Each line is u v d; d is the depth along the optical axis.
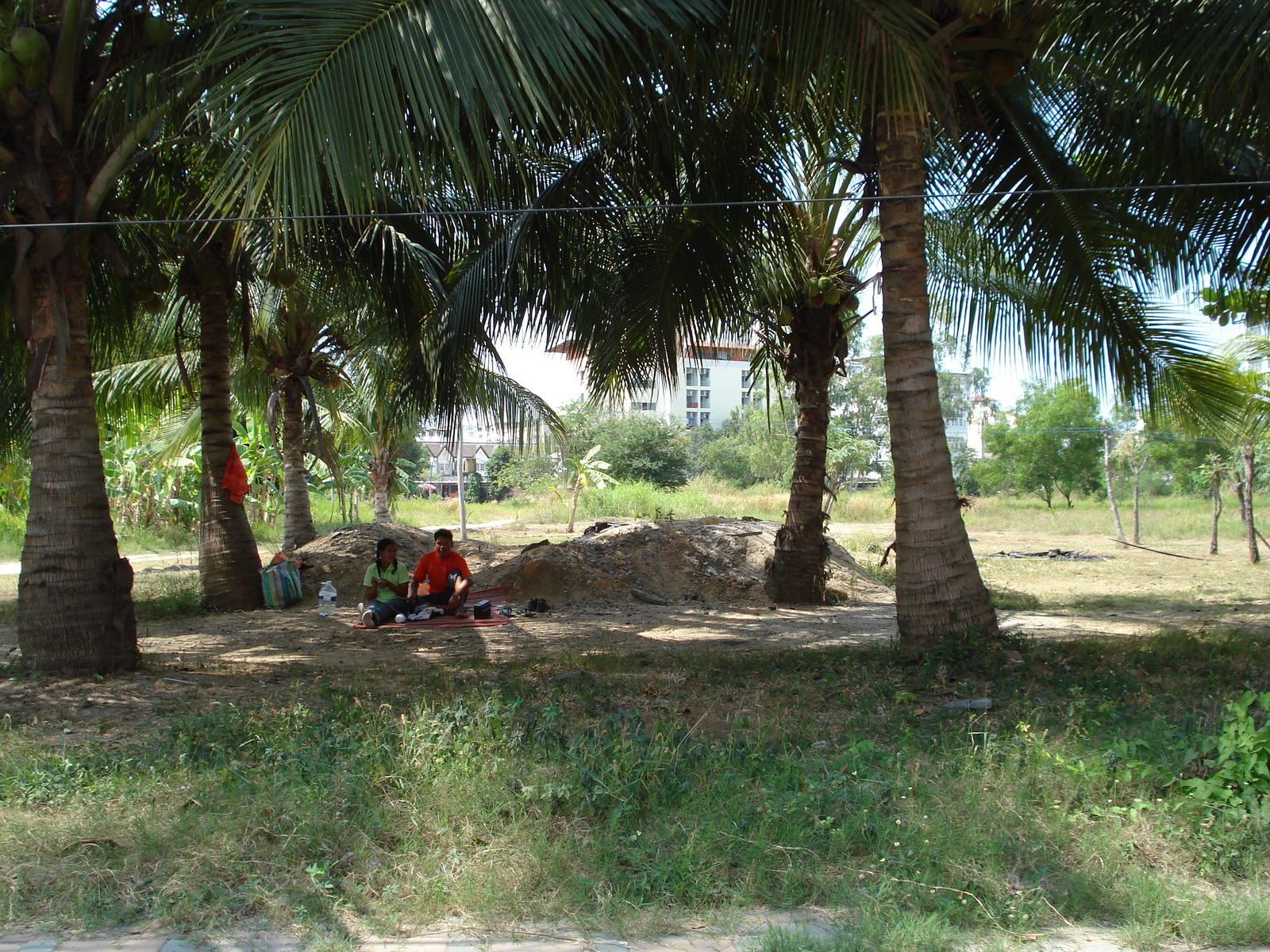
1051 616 11.71
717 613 12.44
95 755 5.07
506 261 9.35
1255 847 3.78
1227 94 6.66
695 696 6.66
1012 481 41.34
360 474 30.70
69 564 7.57
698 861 3.70
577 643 9.89
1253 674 6.91
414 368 11.52
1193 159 8.45
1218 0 6.21
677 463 47.62
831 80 6.62
